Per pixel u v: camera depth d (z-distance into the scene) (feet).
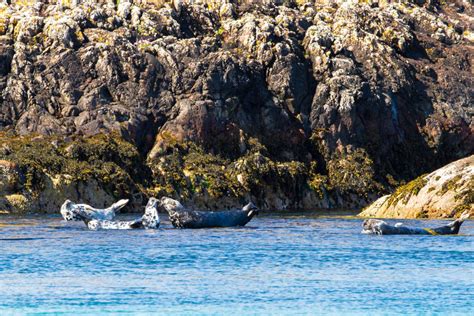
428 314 248.52
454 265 321.11
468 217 501.15
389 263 325.62
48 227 463.42
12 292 273.95
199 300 264.11
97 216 458.50
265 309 253.65
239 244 376.89
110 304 258.98
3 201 635.66
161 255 343.87
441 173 529.45
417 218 518.78
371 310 252.83
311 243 380.78
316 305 258.37
